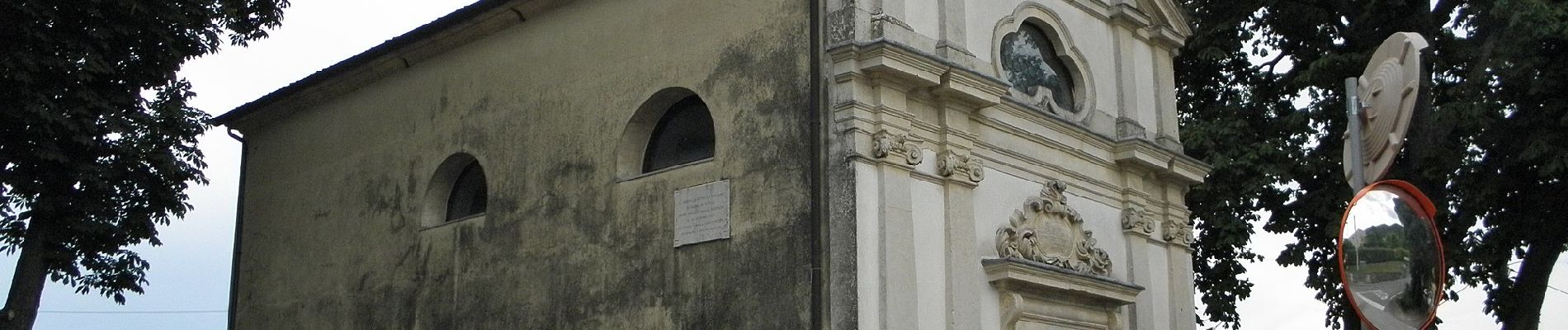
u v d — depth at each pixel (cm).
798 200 1358
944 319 1384
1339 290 2098
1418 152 1939
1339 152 2016
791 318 1336
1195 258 2155
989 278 1453
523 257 1620
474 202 1792
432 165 1788
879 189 1345
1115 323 1625
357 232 1888
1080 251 1591
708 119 1512
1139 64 1809
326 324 1892
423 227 1781
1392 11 1998
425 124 1819
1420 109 1873
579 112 1603
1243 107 2102
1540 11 1717
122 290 1736
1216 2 2128
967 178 1440
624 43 1574
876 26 1384
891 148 1355
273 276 2025
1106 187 1688
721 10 1483
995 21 1558
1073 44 1681
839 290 1306
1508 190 1955
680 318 1434
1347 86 651
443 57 1819
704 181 1451
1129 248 1697
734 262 1399
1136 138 1698
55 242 1670
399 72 1886
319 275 1933
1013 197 1524
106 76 1677
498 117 1708
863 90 1359
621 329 1489
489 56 1747
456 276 1705
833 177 1341
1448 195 2019
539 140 1644
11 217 1658
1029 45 1639
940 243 1402
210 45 1747
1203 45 2106
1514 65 1808
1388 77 600
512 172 1667
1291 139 2069
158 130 1673
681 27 1518
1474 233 2045
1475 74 1859
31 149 1609
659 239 1476
